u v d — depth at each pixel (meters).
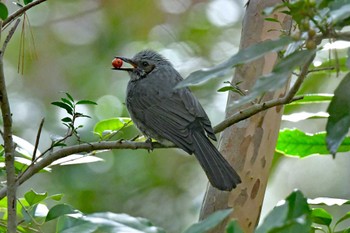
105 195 16.69
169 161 17.59
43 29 19.64
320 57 11.06
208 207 9.84
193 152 10.10
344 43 7.30
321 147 8.87
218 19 19.69
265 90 5.27
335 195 17.33
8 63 19.09
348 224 15.73
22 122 18.03
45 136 17.41
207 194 9.91
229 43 19.55
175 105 11.07
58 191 16.38
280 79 5.28
